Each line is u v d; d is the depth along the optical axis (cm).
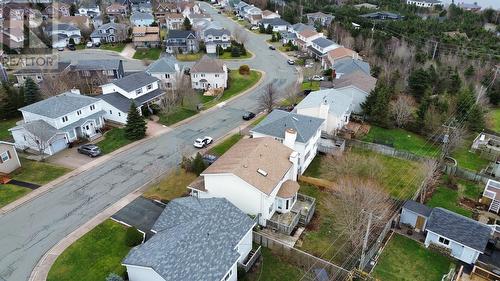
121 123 5591
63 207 3675
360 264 2908
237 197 3428
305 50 10019
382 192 3694
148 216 3547
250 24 13288
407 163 4594
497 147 5019
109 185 4053
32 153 4722
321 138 5047
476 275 3012
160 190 3962
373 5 16062
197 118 5922
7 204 3691
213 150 4834
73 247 3155
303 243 3266
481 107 5600
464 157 4884
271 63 9144
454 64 7969
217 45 9912
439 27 11212
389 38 9806
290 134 3950
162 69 7019
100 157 4653
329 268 2905
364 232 3191
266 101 5975
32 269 2930
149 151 4812
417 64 8019
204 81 7300
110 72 7288
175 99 6097
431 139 5284
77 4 14238
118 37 10856
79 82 6750
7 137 5209
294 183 3653
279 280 2903
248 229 2972
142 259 2552
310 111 5081
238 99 6819
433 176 4134
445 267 3103
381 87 5781
